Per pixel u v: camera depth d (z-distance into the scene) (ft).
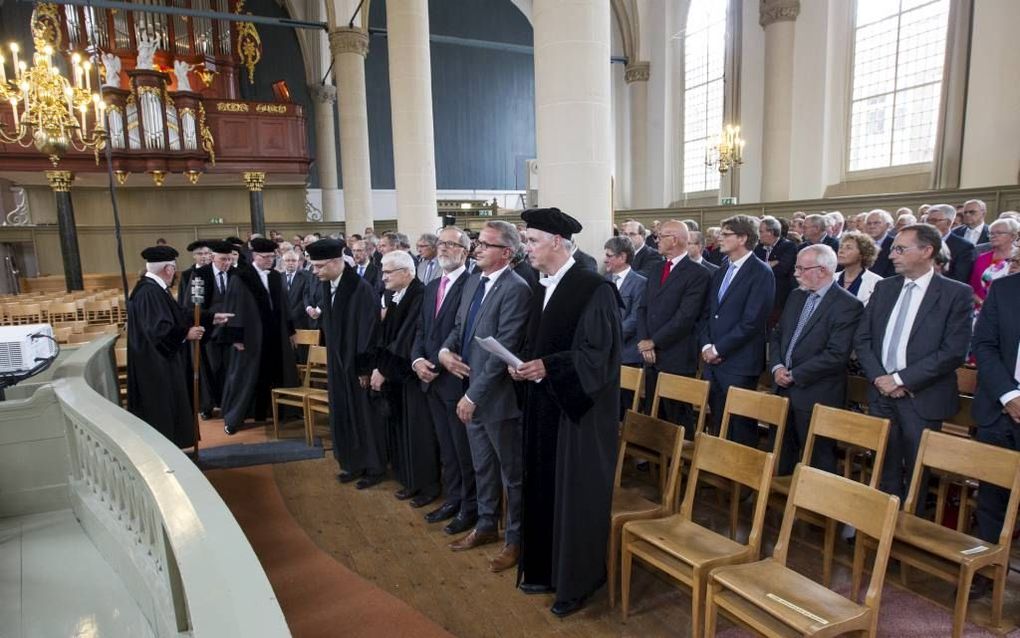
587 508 8.63
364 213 44.47
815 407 9.93
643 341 13.74
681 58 54.24
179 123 42.63
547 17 14.05
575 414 8.36
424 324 12.16
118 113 41.14
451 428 11.57
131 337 14.42
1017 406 8.84
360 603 9.21
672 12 54.19
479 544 10.91
